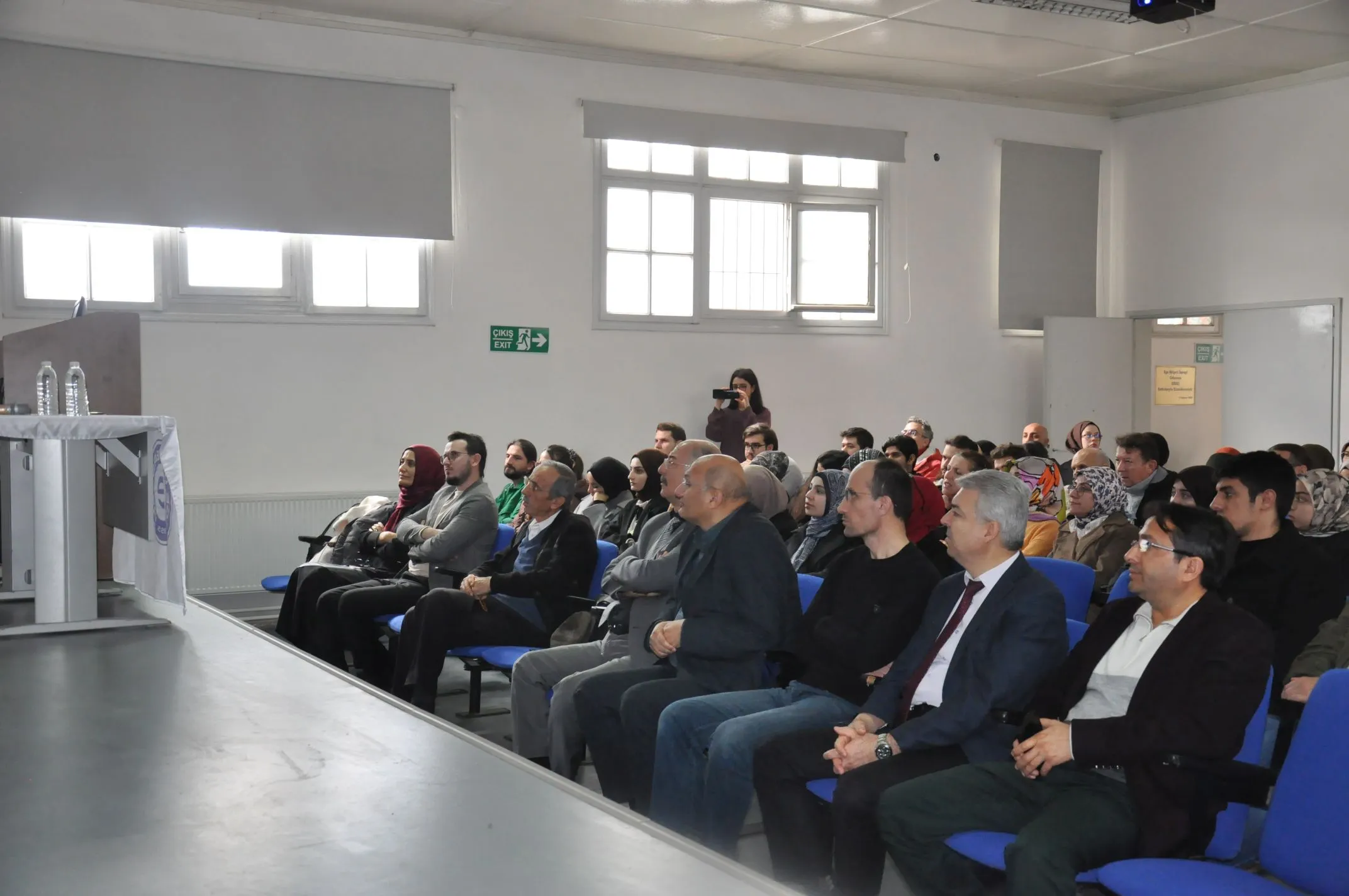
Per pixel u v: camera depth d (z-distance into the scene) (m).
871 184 8.74
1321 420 8.30
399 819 1.91
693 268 8.21
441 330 7.38
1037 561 3.41
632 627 3.61
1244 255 8.74
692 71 8.03
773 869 2.74
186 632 3.37
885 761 2.57
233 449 6.89
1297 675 2.87
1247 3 6.80
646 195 8.04
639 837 1.85
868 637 2.97
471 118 7.40
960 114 8.99
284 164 6.89
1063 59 8.02
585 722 3.39
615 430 7.94
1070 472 8.50
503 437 7.58
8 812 1.93
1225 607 2.29
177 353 6.75
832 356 8.65
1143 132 9.44
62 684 2.76
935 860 2.38
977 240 9.10
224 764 2.18
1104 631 2.53
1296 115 8.38
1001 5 6.80
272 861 1.73
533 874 1.69
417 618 4.24
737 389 7.95
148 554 3.43
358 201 7.09
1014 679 2.57
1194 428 9.84
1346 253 8.12
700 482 3.29
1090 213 9.50
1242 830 2.25
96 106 6.45
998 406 9.26
